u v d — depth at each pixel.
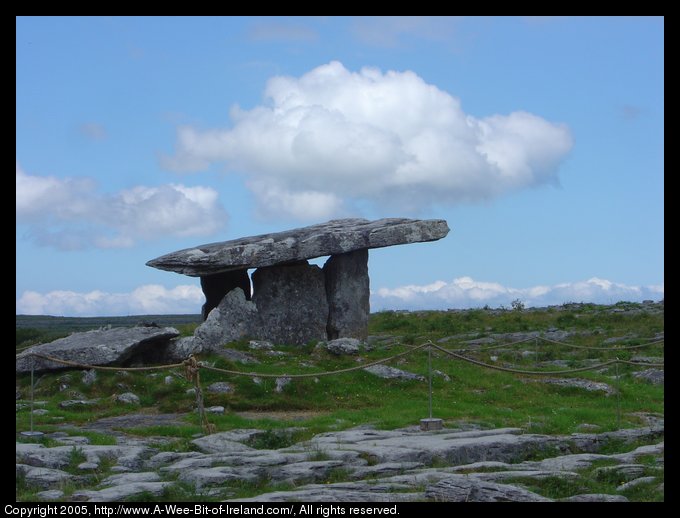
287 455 16.14
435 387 26.38
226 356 27.28
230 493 14.15
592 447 18.52
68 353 25.73
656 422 21.84
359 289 32.34
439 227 32.44
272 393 24.83
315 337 31.44
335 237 31.03
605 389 26.47
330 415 22.50
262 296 31.06
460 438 18.19
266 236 32.41
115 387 24.92
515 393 26.14
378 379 26.55
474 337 38.22
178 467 15.62
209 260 29.94
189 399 24.11
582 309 45.72
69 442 18.12
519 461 17.34
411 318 44.94
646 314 41.75
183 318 74.06
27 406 23.31
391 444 17.28
